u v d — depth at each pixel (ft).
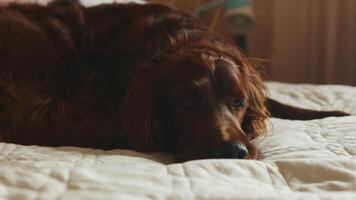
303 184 3.06
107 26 5.22
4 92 4.70
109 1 6.73
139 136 4.46
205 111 4.13
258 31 9.99
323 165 3.21
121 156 3.63
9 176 2.71
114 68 4.91
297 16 9.46
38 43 4.91
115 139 4.55
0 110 4.70
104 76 4.90
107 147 4.53
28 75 4.81
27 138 4.56
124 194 2.60
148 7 5.43
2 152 3.65
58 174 2.78
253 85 4.71
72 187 2.68
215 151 3.84
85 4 6.32
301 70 9.55
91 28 5.23
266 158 3.94
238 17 8.59
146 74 4.55
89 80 4.85
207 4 9.10
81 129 4.57
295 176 3.15
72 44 5.04
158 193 2.64
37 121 4.59
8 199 2.51
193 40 4.79
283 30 9.54
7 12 5.08
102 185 2.69
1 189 2.57
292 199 2.64
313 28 9.28
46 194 2.56
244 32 8.86
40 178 2.72
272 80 9.70
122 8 5.44
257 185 2.95
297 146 4.10
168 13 5.32
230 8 8.67
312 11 9.27
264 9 9.94
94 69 4.94
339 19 9.06
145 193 2.63
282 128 4.76
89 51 5.07
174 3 9.14
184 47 4.64
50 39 5.00
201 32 4.98
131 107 4.52
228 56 4.53
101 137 4.54
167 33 4.90
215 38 5.00
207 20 9.14
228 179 2.99
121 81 4.80
